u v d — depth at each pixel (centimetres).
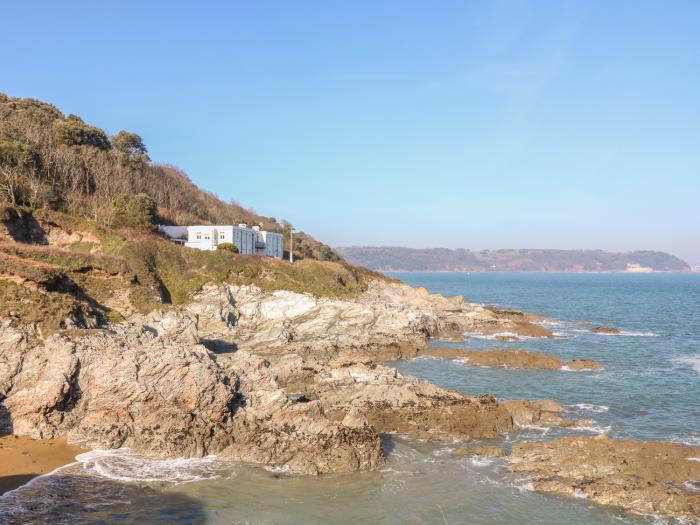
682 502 2548
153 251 7425
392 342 6638
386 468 3014
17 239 6638
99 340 3447
